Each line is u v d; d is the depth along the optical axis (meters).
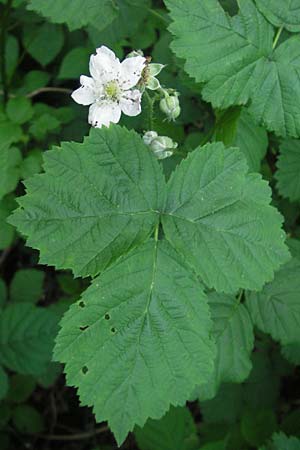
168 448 0.38
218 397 0.40
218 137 0.33
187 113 0.38
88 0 0.35
